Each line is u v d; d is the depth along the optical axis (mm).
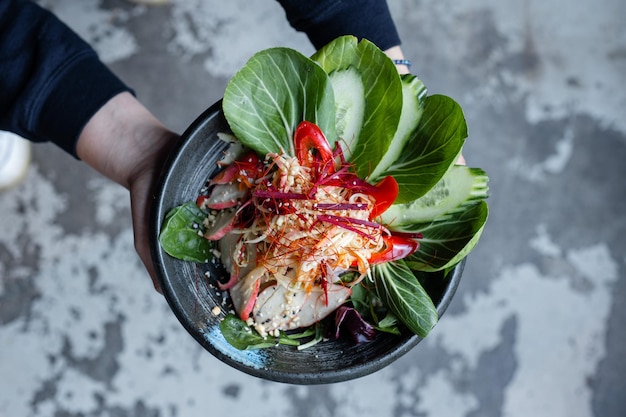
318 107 896
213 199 953
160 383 1914
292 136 928
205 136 927
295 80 898
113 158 1115
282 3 1105
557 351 1973
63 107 1104
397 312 896
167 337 1932
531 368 1964
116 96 1127
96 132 1115
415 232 934
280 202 932
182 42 1997
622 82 2080
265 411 1919
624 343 1981
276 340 929
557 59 2082
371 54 892
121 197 1957
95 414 1896
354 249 924
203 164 953
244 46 2006
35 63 1102
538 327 1979
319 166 933
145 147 1108
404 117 926
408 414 1937
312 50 2014
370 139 917
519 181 2031
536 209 2020
